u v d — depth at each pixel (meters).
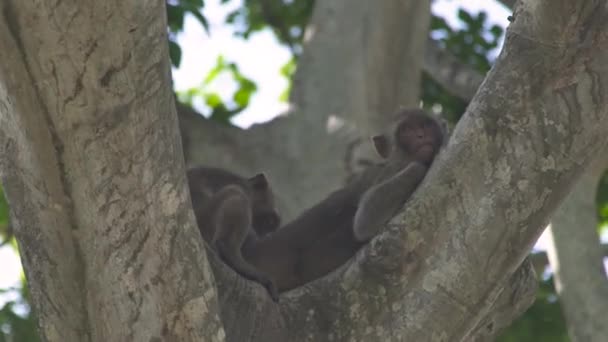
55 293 9.29
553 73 10.43
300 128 19.50
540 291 22.28
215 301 9.42
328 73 19.91
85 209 8.97
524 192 10.45
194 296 9.23
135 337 9.23
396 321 10.53
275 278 12.92
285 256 12.99
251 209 13.91
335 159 19.05
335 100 19.64
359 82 19.66
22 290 20.97
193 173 14.45
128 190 8.91
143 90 8.59
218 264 10.38
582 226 17.88
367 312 10.62
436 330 10.52
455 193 10.55
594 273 17.66
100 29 8.22
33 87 8.45
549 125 10.45
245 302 10.41
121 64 8.40
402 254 10.60
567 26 10.29
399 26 19.61
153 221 9.05
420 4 19.58
